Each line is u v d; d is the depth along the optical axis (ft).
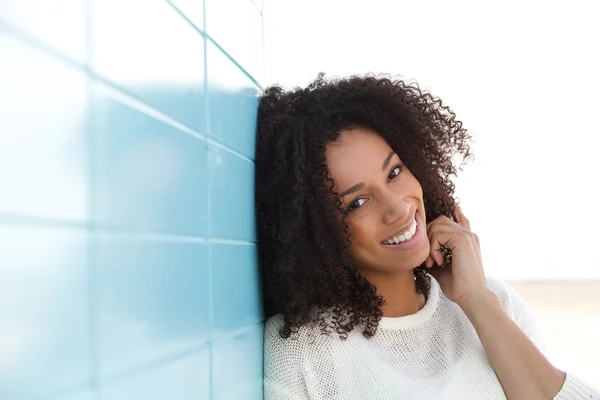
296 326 3.38
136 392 1.66
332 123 3.43
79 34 1.39
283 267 3.31
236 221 2.86
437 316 3.80
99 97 1.48
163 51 1.92
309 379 3.43
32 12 1.21
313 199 3.38
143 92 1.76
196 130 2.25
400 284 3.72
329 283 3.47
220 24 2.62
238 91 2.94
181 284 2.04
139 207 1.70
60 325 1.28
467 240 3.78
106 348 1.49
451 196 4.19
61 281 1.29
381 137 3.59
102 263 1.48
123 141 1.61
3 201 1.11
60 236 1.29
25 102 1.18
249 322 3.09
